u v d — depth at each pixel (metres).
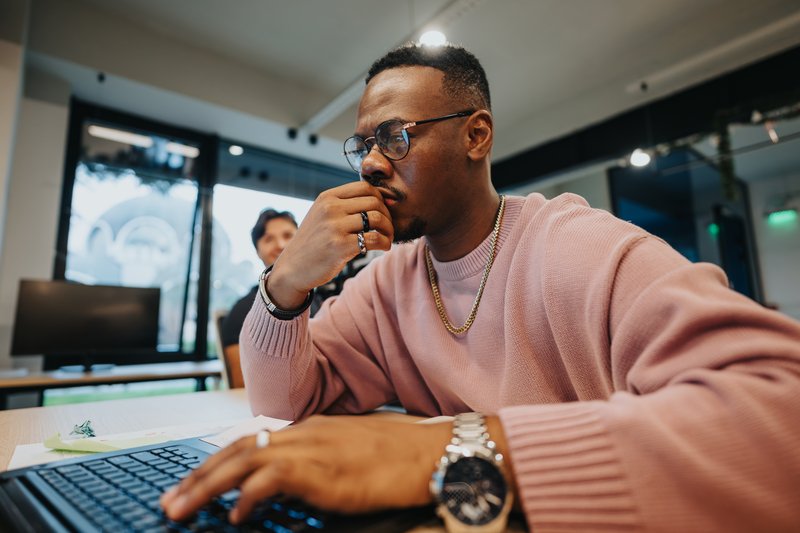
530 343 0.65
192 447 0.48
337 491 0.30
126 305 2.88
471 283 0.74
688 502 0.27
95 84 3.22
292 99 4.02
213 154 4.01
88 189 3.39
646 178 4.20
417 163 0.66
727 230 3.87
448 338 0.75
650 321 0.42
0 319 2.79
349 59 3.70
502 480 0.31
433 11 3.15
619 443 0.30
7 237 2.85
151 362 3.56
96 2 3.03
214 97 3.56
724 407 0.30
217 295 3.95
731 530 0.27
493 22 3.21
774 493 0.27
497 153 4.88
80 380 2.16
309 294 0.73
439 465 0.32
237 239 4.16
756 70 3.27
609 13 3.16
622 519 0.28
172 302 3.73
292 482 0.30
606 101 4.02
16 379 2.11
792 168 3.81
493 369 0.69
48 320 2.61
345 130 4.35
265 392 0.76
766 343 0.34
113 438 0.58
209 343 3.84
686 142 3.58
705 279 0.43
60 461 0.43
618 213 4.32
